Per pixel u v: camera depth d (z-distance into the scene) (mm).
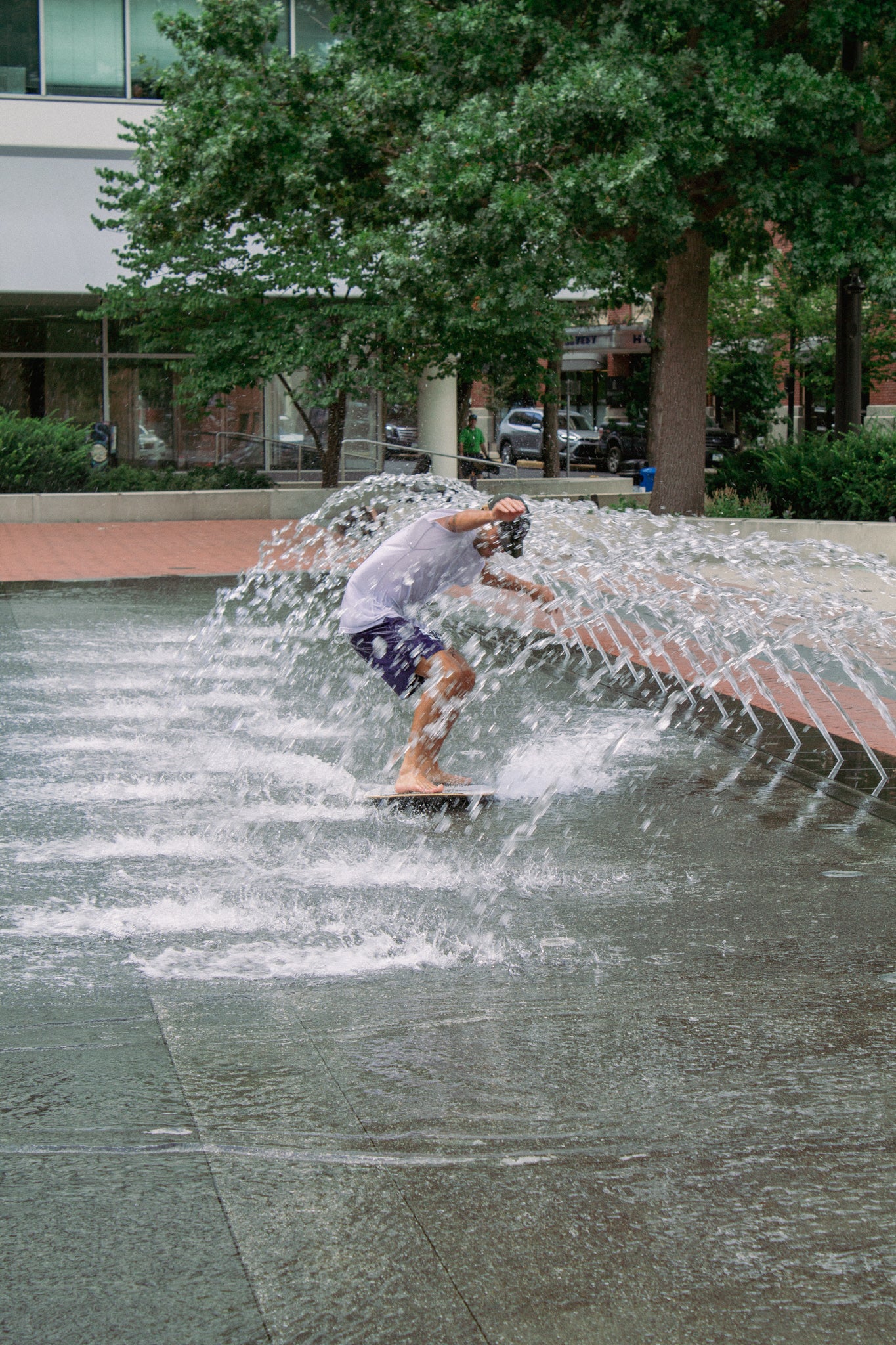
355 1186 3229
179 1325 2697
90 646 11805
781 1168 3338
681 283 19109
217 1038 4090
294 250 23000
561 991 4496
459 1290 2824
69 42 27875
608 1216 3113
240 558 18969
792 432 42000
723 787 7309
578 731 8641
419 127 18125
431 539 6812
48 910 5270
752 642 11711
